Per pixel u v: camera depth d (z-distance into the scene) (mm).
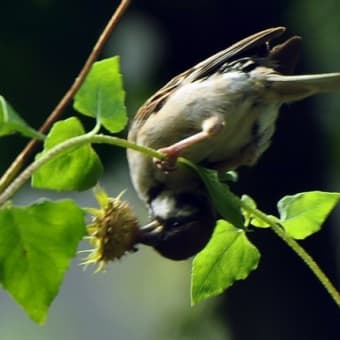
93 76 5227
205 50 17656
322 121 17938
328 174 18031
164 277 20797
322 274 5270
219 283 5730
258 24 17547
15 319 24250
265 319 17250
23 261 4703
